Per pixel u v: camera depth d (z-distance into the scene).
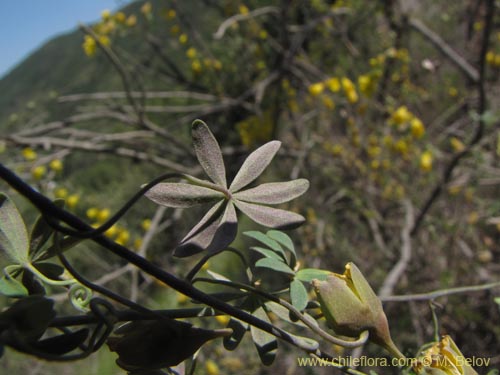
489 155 0.58
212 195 0.11
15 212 0.10
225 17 0.88
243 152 0.86
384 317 0.10
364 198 0.64
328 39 0.87
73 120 0.76
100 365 0.47
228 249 0.12
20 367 0.47
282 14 0.75
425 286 0.53
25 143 0.69
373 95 0.71
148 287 0.63
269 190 0.11
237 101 0.82
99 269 0.65
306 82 0.78
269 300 0.11
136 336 0.10
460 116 0.75
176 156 0.93
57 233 0.09
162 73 0.90
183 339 0.10
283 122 0.83
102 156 0.93
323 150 0.71
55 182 0.72
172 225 0.75
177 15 0.86
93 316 0.09
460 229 0.55
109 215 0.66
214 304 0.10
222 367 0.50
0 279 0.09
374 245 0.63
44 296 0.09
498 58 0.74
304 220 0.11
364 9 0.83
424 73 0.80
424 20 0.90
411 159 0.59
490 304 0.49
